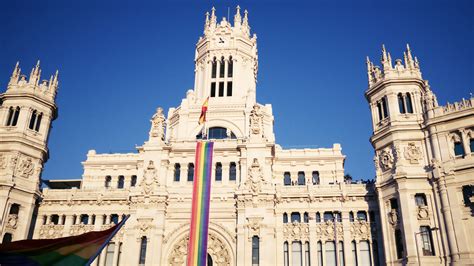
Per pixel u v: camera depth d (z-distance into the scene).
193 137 84.69
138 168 74.94
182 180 74.06
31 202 70.81
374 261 66.81
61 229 72.94
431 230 59.94
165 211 71.12
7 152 71.44
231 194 71.62
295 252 69.12
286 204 71.56
